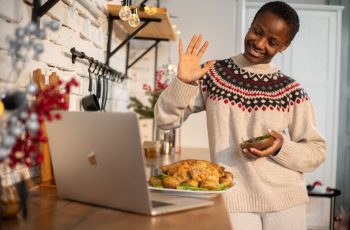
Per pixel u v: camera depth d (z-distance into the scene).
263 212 1.59
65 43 1.84
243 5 3.91
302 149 1.58
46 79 1.61
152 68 3.83
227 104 1.60
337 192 3.73
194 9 3.90
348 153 5.14
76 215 1.06
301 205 1.65
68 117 1.14
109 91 2.80
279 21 1.55
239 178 1.59
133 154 1.03
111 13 2.67
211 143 1.63
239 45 3.90
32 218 1.01
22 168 1.40
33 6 1.47
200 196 1.32
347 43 5.15
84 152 1.14
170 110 1.54
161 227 0.96
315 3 5.12
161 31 3.21
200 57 1.51
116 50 2.73
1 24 1.24
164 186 1.33
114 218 1.04
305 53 4.83
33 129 0.78
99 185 1.13
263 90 1.62
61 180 1.23
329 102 4.83
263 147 1.50
